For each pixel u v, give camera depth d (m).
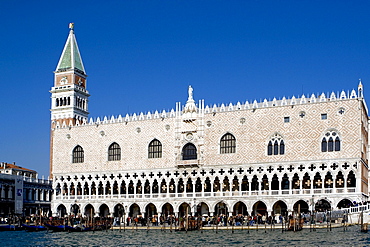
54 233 92.31
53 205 123.62
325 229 83.44
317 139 99.00
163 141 113.69
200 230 91.31
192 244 70.00
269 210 100.44
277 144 102.44
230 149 106.81
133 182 115.56
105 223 100.62
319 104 99.88
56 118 146.50
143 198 113.50
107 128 120.88
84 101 152.00
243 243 69.06
